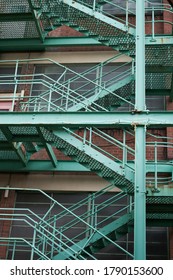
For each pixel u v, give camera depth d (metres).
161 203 9.19
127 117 7.95
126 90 10.67
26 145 10.68
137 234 6.96
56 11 10.59
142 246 6.88
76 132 11.89
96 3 11.62
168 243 10.56
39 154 11.80
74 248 9.39
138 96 8.16
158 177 11.02
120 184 9.09
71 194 11.42
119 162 10.64
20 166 11.45
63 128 8.89
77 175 11.51
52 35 13.52
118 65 13.05
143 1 9.17
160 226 10.02
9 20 12.12
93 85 12.71
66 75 13.02
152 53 10.07
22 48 13.35
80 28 10.70
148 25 13.41
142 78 8.34
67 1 10.23
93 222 10.88
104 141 11.77
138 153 7.57
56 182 11.45
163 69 10.52
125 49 10.47
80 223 10.97
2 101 12.62
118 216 10.95
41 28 12.76
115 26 10.00
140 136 7.72
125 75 11.52
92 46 13.30
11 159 11.38
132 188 9.03
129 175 8.62
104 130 11.89
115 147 11.65
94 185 11.34
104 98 10.53
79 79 12.88
